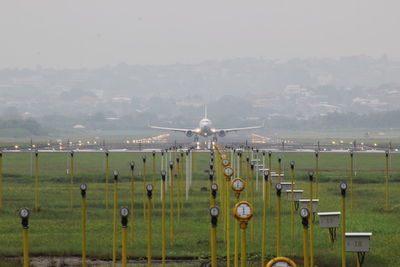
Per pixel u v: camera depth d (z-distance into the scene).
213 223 90.31
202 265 129.88
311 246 117.56
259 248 145.62
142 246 150.62
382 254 139.12
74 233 169.12
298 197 199.00
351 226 176.88
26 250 92.62
